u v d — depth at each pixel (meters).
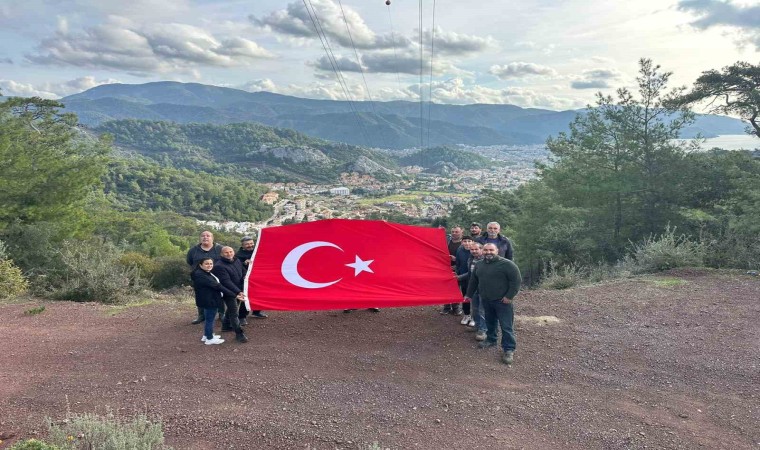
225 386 5.56
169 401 5.19
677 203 18.23
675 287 9.69
